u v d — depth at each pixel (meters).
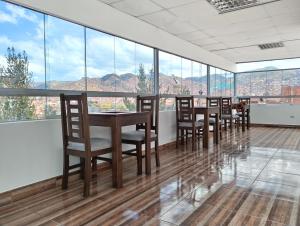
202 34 5.10
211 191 2.47
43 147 2.63
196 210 2.06
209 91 7.09
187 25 4.49
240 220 1.89
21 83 2.60
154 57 4.72
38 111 2.74
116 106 3.81
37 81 2.74
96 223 1.86
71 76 3.13
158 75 4.80
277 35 5.21
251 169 3.22
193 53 5.96
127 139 3.15
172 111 5.02
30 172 2.50
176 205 2.16
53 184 2.71
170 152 4.33
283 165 3.41
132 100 4.13
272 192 2.43
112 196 2.38
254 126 8.37
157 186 2.63
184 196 2.36
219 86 7.89
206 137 4.70
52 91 2.84
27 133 2.48
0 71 2.42
